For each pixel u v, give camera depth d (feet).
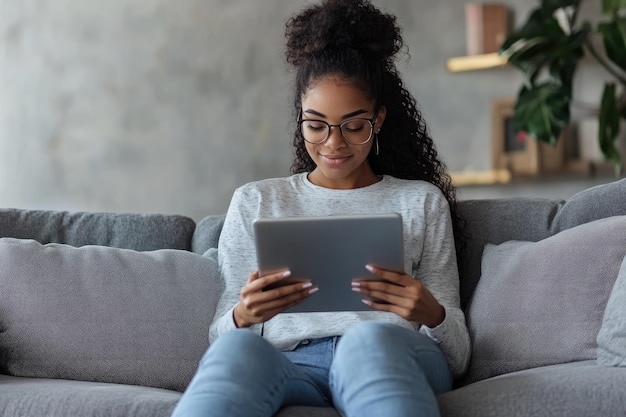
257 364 4.87
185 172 16.29
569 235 6.70
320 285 5.66
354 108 6.59
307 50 6.77
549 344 6.36
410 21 16.07
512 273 6.74
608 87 13.37
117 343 6.91
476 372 6.54
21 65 16.39
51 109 16.34
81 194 16.31
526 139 15.21
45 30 16.31
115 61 16.26
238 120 16.24
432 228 6.85
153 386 6.86
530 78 14.02
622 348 5.77
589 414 5.00
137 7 16.24
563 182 15.35
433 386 5.59
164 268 7.21
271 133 16.20
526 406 5.09
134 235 7.96
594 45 14.90
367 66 6.71
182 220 8.09
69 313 6.95
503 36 15.42
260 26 16.19
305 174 7.19
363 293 5.67
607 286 6.36
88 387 6.13
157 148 16.26
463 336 6.20
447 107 16.07
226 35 16.22
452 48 16.02
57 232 7.99
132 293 7.05
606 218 6.75
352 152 6.68
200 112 16.25
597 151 14.84
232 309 6.06
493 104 15.57
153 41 16.24
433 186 7.11
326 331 6.19
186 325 7.02
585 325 6.31
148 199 16.30
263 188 7.05
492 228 7.48
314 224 5.47
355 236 5.49
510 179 15.23
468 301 7.36
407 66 16.08
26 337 6.90
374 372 4.65
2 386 6.19
